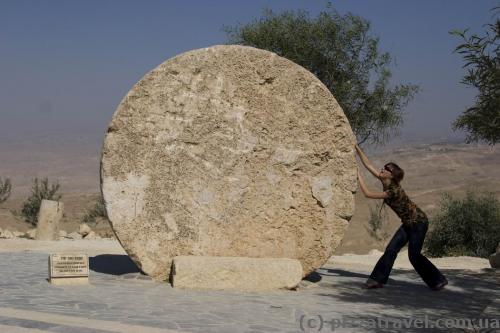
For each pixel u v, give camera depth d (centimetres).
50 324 601
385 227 3497
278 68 986
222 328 616
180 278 881
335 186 996
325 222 992
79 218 3381
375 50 1596
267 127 980
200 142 964
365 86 1608
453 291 988
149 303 745
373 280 974
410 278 1153
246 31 1650
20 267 1102
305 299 841
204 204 959
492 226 2295
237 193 968
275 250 975
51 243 1752
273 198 978
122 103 951
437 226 2384
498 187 5559
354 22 1600
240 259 912
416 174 11094
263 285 904
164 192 952
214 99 970
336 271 1265
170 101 960
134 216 945
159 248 949
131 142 949
